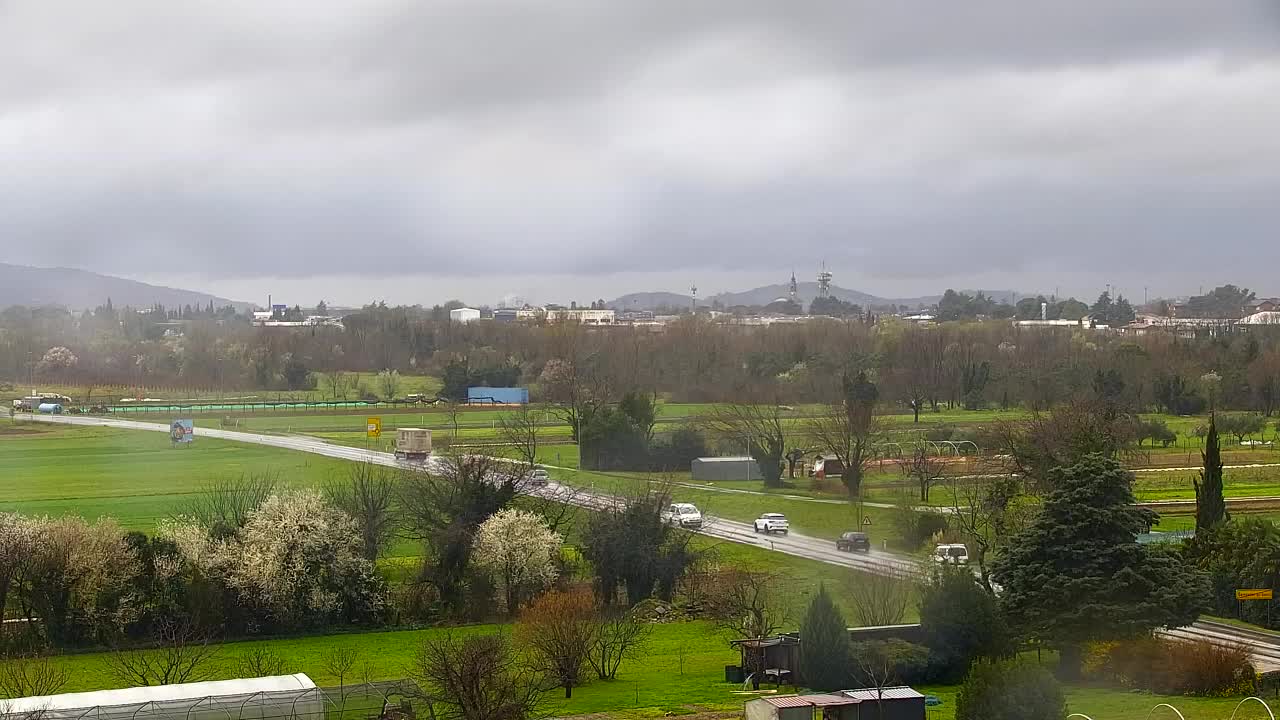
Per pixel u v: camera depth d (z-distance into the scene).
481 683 71.69
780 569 113.00
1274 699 68.75
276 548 103.06
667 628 101.50
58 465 187.38
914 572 92.44
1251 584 96.19
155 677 83.38
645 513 114.50
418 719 70.12
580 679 81.06
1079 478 78.56
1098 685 75.00
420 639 99.00
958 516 124.69
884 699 64.00
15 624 98.94
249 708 67.81
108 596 98.69
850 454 177.25
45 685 76.00
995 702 56.88
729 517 148.50
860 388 191.12
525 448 193.62
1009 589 79.44
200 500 148.62
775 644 80.81
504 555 109.50
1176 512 141.00
